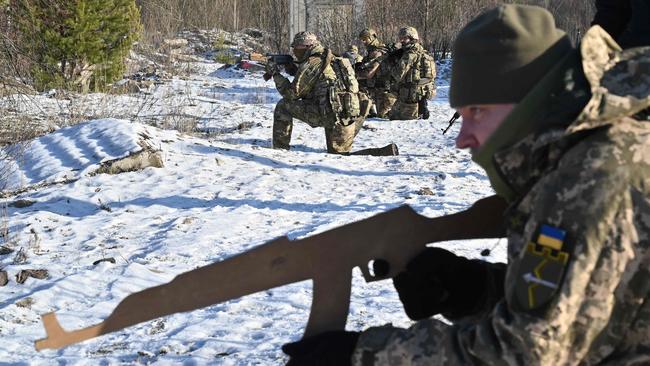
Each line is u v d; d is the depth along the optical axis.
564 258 1.44
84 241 6.16
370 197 7.50
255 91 17.61
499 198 1.89
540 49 1.54
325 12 25.19
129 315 1.76
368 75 14.70
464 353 1.55
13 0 15.80
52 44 15.70
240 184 7.95
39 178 8.30
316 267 1.80
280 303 4.58
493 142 1.56
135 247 5.93
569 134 1.50
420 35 24.30
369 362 1.63
